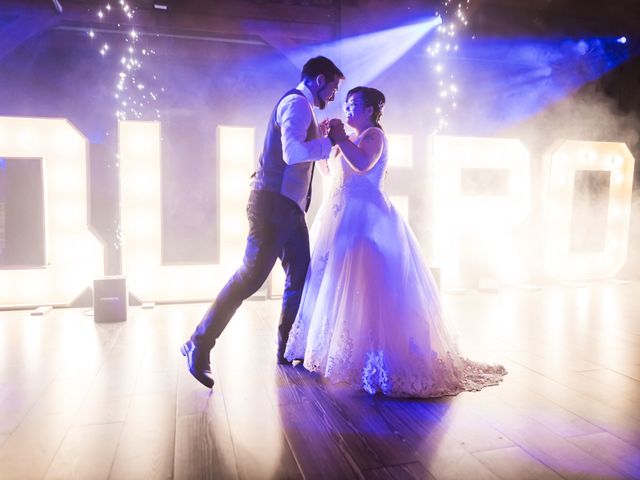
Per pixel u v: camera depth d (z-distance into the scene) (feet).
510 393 6.81
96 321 11.06
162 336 9.90
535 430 5.65
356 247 7.15
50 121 12.26
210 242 15.65
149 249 13.00
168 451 5.11
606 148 16.55
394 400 6.57
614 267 17.03
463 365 7.64
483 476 4.65
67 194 12.45
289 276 8.09
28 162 14.06
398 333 6.79
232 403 6.45
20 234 14.14
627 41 18.04
